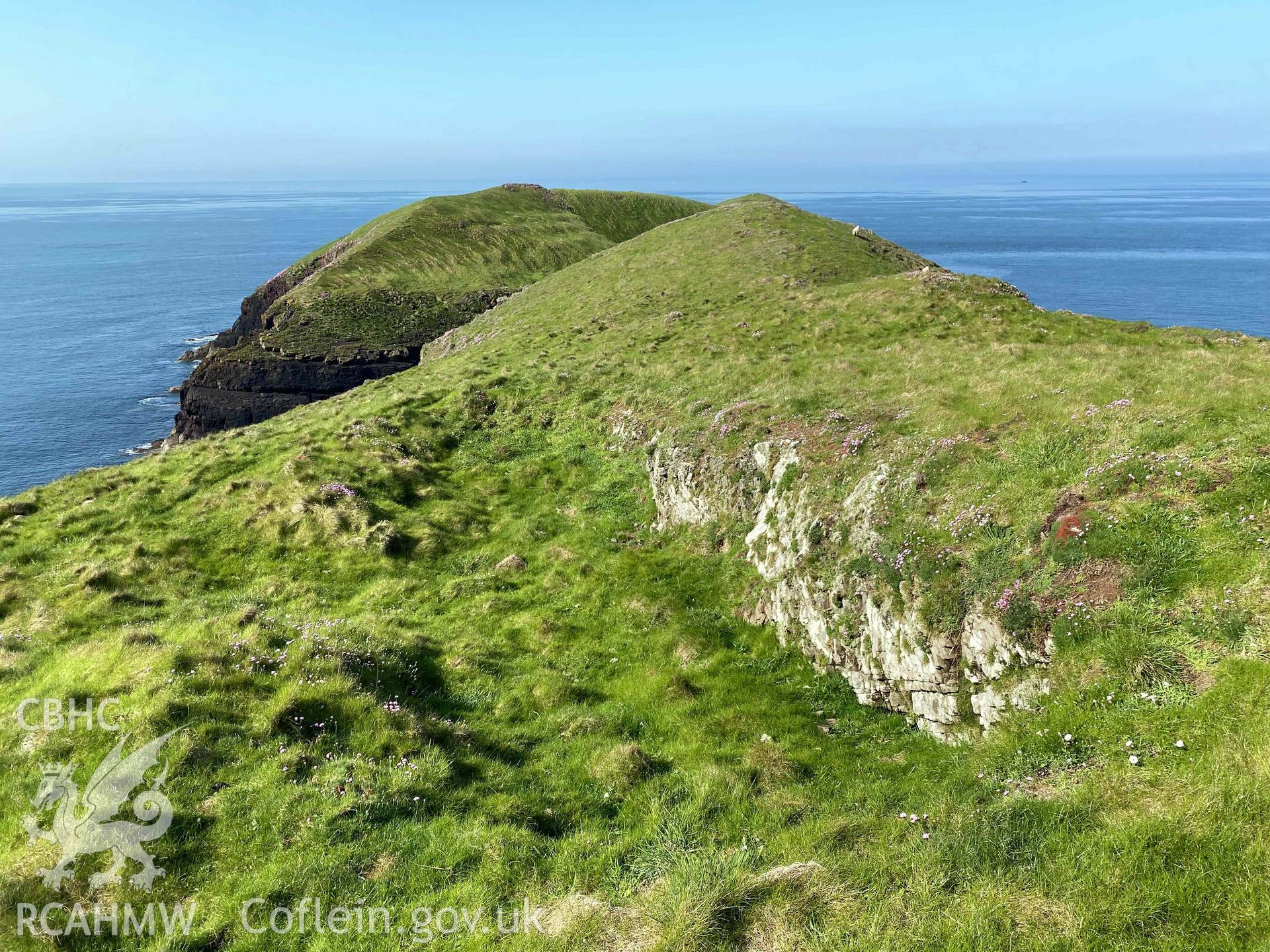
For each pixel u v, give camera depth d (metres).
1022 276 183.38
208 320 153.25
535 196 152.25
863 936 7.80
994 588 13.09
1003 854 8.46
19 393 97.75
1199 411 15.62
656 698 15.95
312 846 10.41
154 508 24.52
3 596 19.14
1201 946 6.80
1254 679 9.44
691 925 8.33
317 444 28.75
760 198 80.12
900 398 21.88
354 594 20.72
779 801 11.60
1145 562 11.80
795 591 17.58
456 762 13.05
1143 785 8.93
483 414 33.38
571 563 22.52
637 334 43.59
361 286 101.81
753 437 22.80
